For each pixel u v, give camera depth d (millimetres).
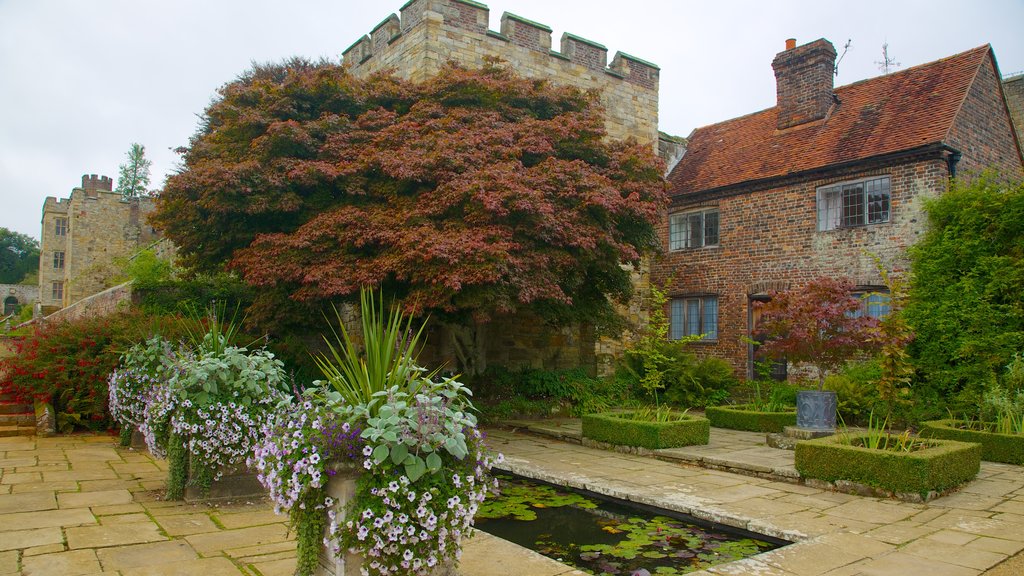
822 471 6910
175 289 14695
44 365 10242
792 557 4566
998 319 10578
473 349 13094
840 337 8883
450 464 3412
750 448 9047
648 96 17594
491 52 14391
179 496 6020
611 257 11031
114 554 4367
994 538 5078
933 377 11164
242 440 6023
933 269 11453
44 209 44750
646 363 14250
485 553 4441
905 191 12891
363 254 9461
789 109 16234
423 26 13547
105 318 11453
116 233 35344
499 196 8836
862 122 14492
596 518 6105
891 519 5637
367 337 3740
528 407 12391
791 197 14836
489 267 8367
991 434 8547
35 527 4980
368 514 3090
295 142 9938
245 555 4398
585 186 10086
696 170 17609
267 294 10312
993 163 13953
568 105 12305
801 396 9250
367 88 11305
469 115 10859
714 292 16281
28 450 8633
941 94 13633
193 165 10641
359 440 3289
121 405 8688
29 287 53656
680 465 8250
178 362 6363
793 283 14680
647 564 4770
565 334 15727
